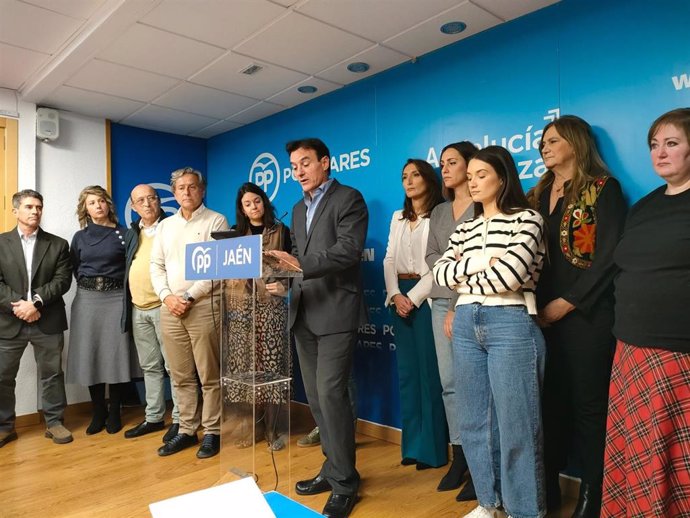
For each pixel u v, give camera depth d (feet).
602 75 7.16
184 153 14.82
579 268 6.15
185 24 8.30
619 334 5.08
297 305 7.23
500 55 8.34
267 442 5.33
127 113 12.77
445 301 7.72
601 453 6.00
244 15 8.03
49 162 12.31
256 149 13.46
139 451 9.53
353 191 7.13
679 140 4.77
